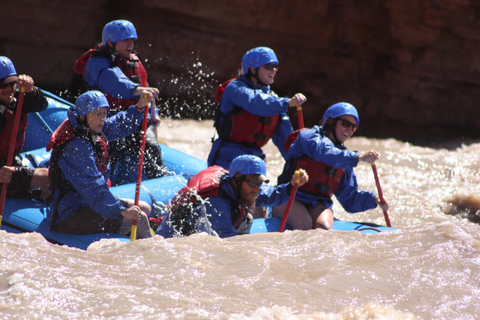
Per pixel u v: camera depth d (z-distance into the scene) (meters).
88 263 6.50
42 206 13.88
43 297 5.39
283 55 40.00
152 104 16.98
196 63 39.88
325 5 38.72
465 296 6.20
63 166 12.34
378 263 6.94
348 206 15.88
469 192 19.61
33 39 37.00
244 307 5.61
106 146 13.12
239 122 16.62
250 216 13.24
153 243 7.15
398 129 36.91
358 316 5.46
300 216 14.65
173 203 12.36
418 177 24.02
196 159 19.12
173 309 5.38
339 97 39.66
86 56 16.45
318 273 6.64
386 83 38.84
